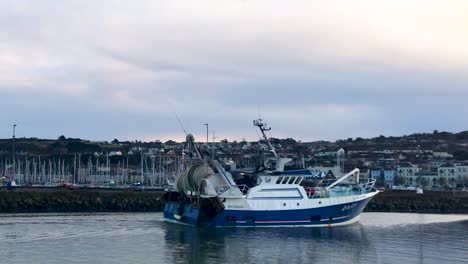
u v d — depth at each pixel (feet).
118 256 162.40
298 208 223.10
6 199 333.62
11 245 179.11
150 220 254.68
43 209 337.93
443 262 157.79
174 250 172.14
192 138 239.30
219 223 221.25
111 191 388.98
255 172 225.35
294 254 168.35
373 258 163.43
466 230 224.94
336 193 234.79
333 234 207.00
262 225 221.05
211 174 225.97
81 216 284.41
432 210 380.58
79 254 164.76
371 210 377.09
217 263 154.81
